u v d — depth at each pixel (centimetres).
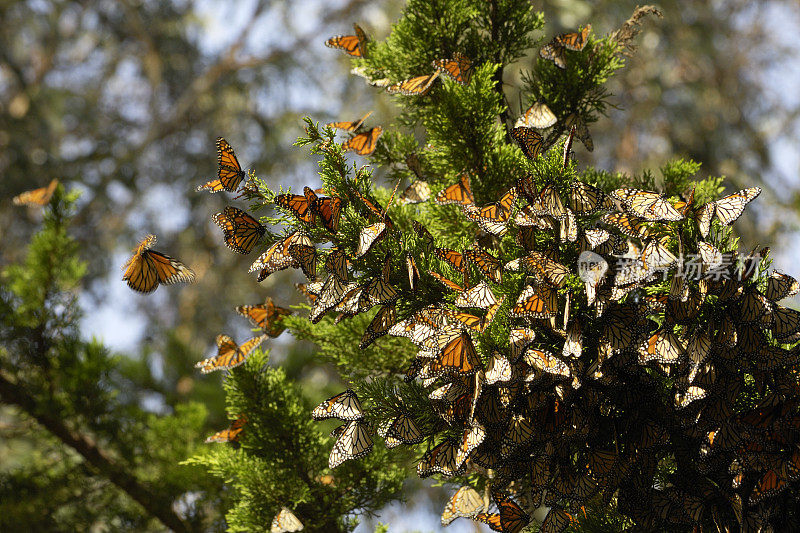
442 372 416
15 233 1166
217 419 595
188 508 463
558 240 420
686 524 421
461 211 434
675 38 1065
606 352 416
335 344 439
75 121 1337
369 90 1184
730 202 417
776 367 416
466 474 426
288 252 418
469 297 418
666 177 436
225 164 418
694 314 417
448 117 430
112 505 466
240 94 1287
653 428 420
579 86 435
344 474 437
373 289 418
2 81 1315
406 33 439
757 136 1130
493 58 440
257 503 434
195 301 1249
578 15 877
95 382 463
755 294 416
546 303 417
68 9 1333
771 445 417
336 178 420
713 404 418
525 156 429
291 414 438
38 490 463
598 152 1123
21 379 464
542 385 418
